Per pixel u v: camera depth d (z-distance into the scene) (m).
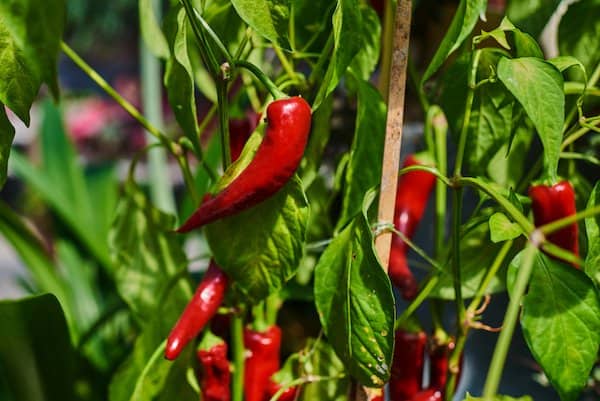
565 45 0.74
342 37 0.62
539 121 0.60
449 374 0.70
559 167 0.73
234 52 0.73
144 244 0.76
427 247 0.88
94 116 3.90
